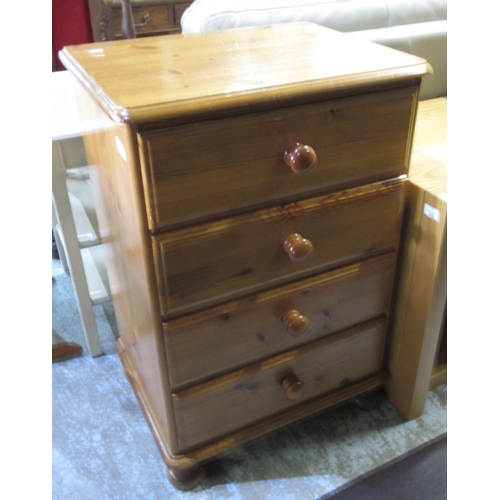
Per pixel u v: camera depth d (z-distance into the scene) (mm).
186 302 722
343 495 929
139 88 618
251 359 846
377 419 1072
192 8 1118
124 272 863
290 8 1086
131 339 1002
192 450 898
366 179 770
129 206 677
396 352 1025
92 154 866
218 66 707
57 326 1340
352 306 898
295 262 775
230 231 693
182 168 616
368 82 667
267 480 958
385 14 1163
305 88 630
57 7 1513
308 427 1059
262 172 671
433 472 963
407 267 917
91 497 932
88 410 1104
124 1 1263
